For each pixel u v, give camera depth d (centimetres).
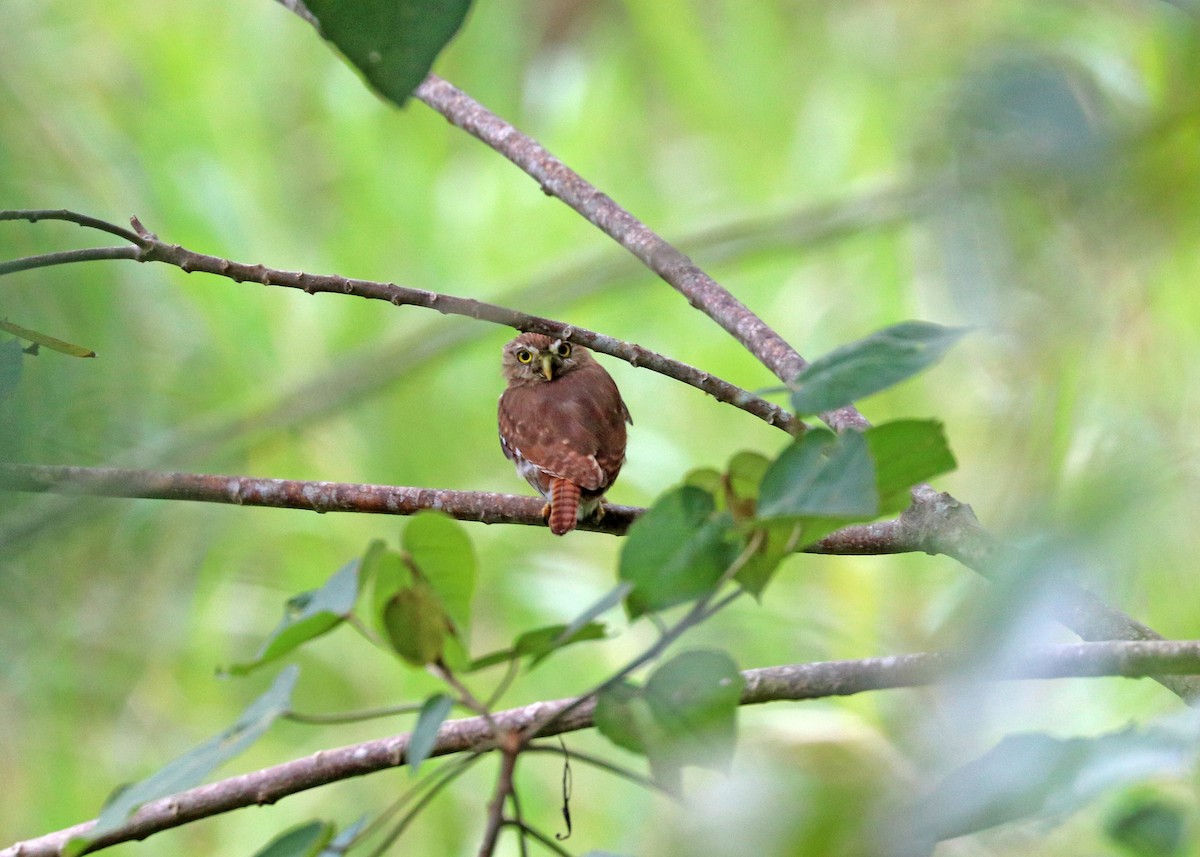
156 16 1410
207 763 820
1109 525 504
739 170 1407
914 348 746
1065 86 616
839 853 608
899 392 1361
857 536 1321
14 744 1370
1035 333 662
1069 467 1011
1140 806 813
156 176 1392
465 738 1314
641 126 1423
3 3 1379
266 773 1316
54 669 1363
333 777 1316
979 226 630
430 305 1322
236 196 1397
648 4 1414
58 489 1178
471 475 1386
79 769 1376
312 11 619
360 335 1392
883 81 1395
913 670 1195
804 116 1407
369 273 1400
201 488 1328
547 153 1339
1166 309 1028
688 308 1400
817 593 1377
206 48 1410
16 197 1319
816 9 1413
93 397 1254
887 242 1372
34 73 1373
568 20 1438
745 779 639
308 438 1370
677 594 827
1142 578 497
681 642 1373
